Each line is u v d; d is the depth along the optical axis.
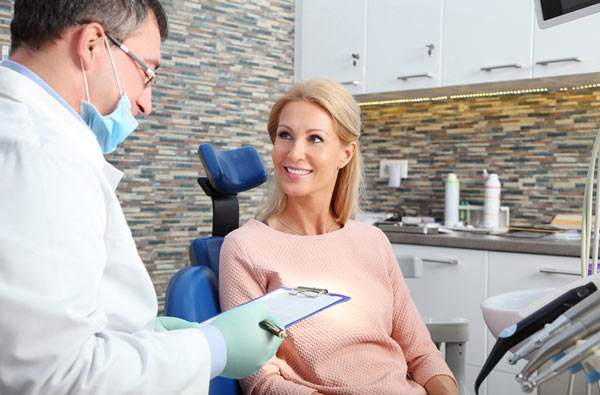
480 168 3.17
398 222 3.14
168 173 2.95
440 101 3.29
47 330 0.62
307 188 1.40
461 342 1.58
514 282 2.52
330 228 1.52
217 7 3.10
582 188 2.86
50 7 0.81
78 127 0.81
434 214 3.33
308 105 1.40
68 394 0.65
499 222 3.04
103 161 0.85
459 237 2.67
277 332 0.87
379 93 3.10
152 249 2.90
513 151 3.06
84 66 0.84
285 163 1.40
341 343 1.29
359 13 3.13
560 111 2.91
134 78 0.92
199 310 1.31
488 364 0.78
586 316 0.64
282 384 1.20
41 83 0.81
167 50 2.93
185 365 0.74
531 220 3.01
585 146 2.85
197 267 1.40
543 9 1.28
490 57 2.71
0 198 0.64
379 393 1.25
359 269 1.43
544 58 2.55
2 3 2.41
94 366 0.66
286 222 1.47
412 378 1.43
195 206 3.05
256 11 3.25
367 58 3.11
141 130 2.85
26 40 0.83
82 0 0.82
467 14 2.77
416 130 3.38
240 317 0.86
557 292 0.90
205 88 3.07
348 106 1.42
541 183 2.98
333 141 1.42
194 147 3.04
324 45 3.27
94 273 0.68
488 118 3.14
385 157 3.50
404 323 1.46
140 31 0.91
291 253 1.38
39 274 0.63
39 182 0.66
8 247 0.62
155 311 0.84
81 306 0.65
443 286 2.72
